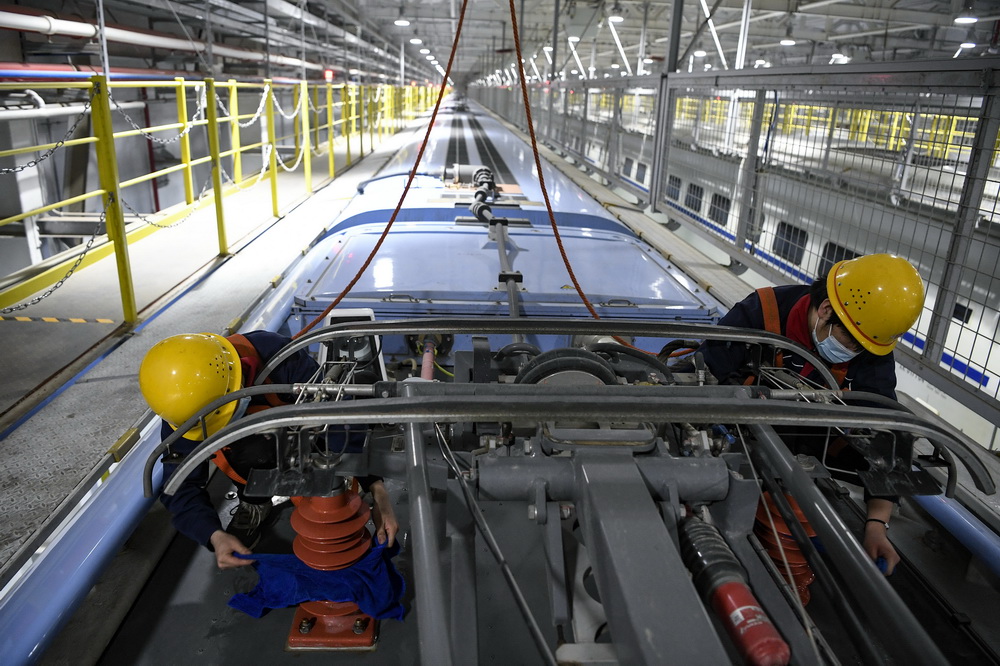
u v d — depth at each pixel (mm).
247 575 2014
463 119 23688
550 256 4219
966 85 2619
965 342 3719
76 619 1785
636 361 1902
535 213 5551
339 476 1505
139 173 9727
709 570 1262
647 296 3561
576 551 1567
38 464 2178
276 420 1303
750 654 1134
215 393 1652
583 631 1418
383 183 7328
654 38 21453
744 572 1284
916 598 2021
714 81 4965
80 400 2633
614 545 1182
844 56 16703
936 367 2926
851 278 1890
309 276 3729
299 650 1764
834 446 1981
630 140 10688
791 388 1840
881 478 1516
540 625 1812
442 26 22844
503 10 17484
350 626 1809
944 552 2205
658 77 6254
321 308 3250
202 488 1828
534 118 17000
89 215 7090
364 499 1907
